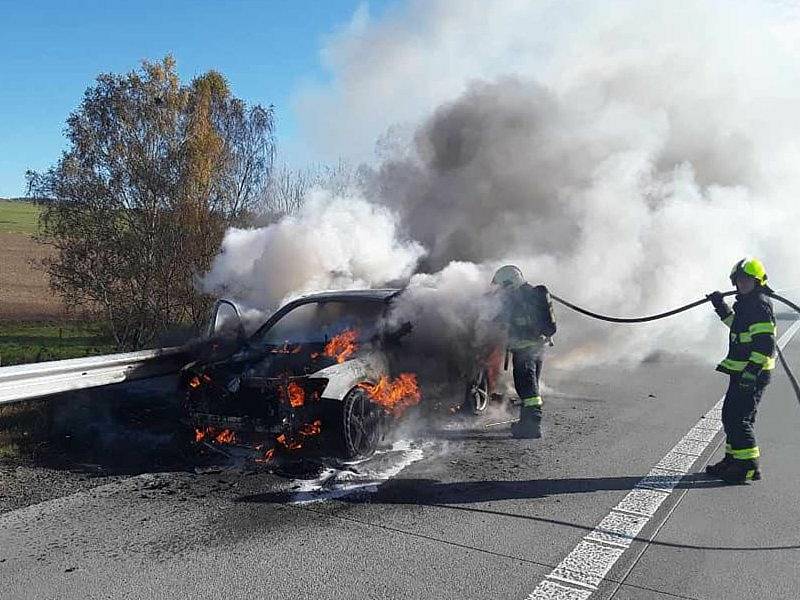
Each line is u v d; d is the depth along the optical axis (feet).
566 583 12.26
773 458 19.85
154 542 13.96
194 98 37.70
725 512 15.67
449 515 15.46
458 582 12.27
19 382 18.58
